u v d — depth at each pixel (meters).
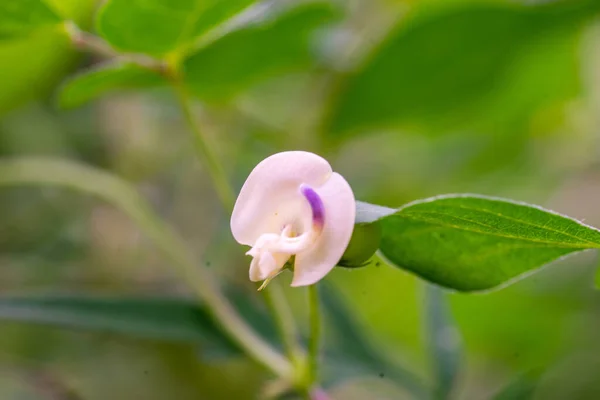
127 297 0.38
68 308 0.38
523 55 0.49
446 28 0.46
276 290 0.37
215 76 0.41
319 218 0.30
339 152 0.57
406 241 0.32
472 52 0.48
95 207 0.56
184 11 0.36
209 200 0.56
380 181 0.61
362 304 0.58
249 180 0.31
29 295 0.38
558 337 0.54
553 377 0.50
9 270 0.53
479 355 0.57
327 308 0.42
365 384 0.51
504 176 0.62
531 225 0.30
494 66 0.50
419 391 0.41
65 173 0.42
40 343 0.52
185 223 0.56
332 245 0.30
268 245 0.30
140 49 0.37
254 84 0.46
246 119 0.55
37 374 0.47
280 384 0.36
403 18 0.46
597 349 0.52
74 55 0.47
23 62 0.45
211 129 0.55
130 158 0.57
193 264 0.39
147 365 0.52
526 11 0.46
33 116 0.56
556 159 0.64
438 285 0.33
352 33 0.57
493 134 0.59
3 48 0.42
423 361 0.57
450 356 0.40
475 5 0.44
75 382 0.51
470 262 0.32
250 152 0.55
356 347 0.41
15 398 0.50
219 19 0.36
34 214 0.55
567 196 0.65
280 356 0.38
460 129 0.56
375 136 0.62
